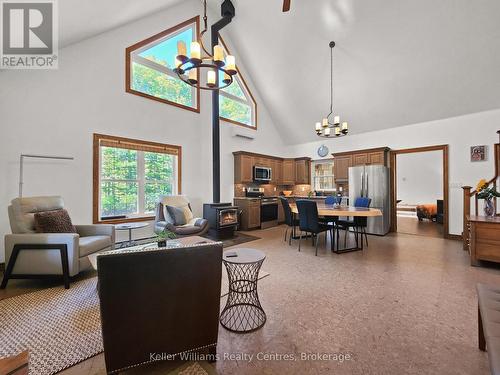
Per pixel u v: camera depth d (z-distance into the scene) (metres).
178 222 3.72
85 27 3.07
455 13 3.20
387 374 1.22
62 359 1.34
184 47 2.23
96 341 1.50
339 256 3.35
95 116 3.55
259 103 6.60
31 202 2.53
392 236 4.77
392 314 1.81
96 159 3.55
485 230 2.82
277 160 6.85
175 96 4.69
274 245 4.01
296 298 2.08
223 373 1.25
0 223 2.81
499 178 3.96
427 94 4.32
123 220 3.86
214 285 1.29
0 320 1.72
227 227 4.61
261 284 2.38
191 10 4.78
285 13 4.23
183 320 1.24
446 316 1.77
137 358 1.18
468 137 4.29
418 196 9.36
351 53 4.30
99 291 1.06
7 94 2.86
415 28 3.54
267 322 1.71
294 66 5.14
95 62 3.55
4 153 2.84
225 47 5.57
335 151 6.37
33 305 1.95
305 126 6.52
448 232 4.50
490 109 4.05
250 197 5.81
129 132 3.94
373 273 2.68
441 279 2.48
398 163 9.78
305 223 3.57
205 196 5.14
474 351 1.39
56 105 3.20
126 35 3.89
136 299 1.12
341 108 5.48
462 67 3.72
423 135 4.83
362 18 3.73
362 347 1.44
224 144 5.65
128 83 3.92
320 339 1.52
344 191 6.08
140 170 4.18
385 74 4.35
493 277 2.52
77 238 2.34
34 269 2.29
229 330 1.61
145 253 1.10
